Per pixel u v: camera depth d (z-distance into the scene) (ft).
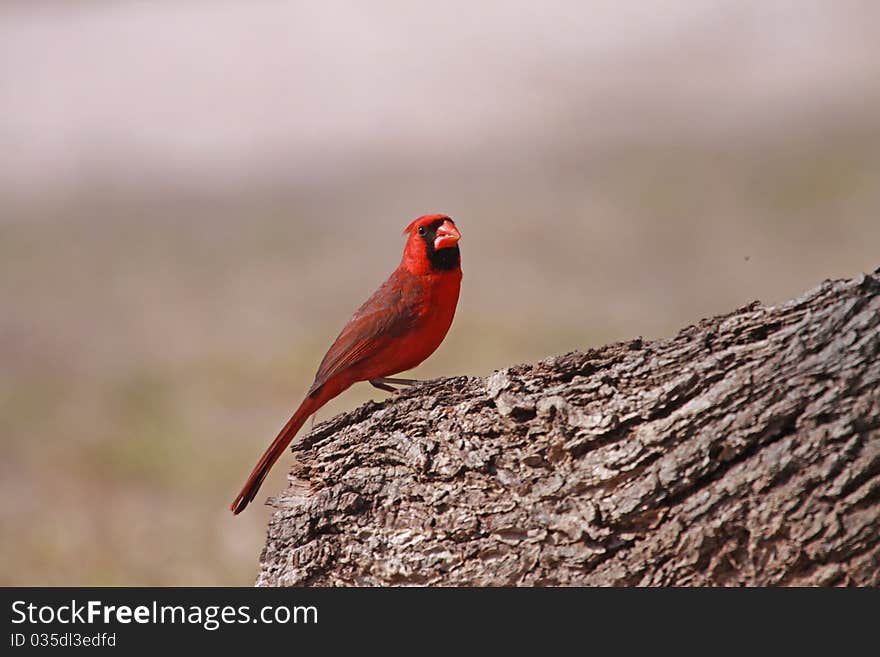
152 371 44.16
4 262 62.64
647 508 14.80
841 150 66.90
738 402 14.56
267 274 57.21
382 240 61.93
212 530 31.71
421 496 16.05
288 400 41.16
